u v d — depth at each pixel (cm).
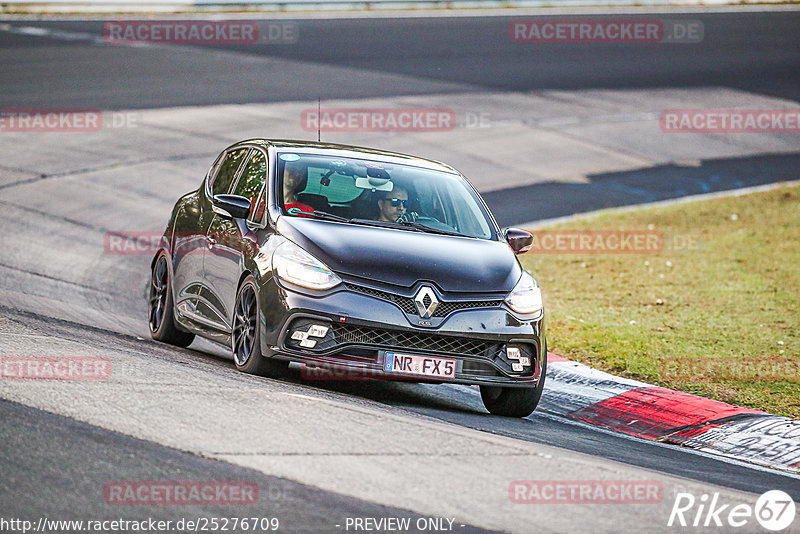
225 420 2212
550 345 4009
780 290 5175
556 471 2125
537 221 7044
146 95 9862
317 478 1902
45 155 7669
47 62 11094
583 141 9519
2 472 1784
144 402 2292
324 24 14925
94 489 1753
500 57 13000
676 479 2241
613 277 5538
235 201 3053
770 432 2966
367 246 2836
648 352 3909
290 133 8806
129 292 4750
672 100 11319
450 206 3203
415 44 13525
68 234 5838
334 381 3109
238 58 11981
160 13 15538
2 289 4162
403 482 1930
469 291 2809
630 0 18138
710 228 6806
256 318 2830
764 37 15388
